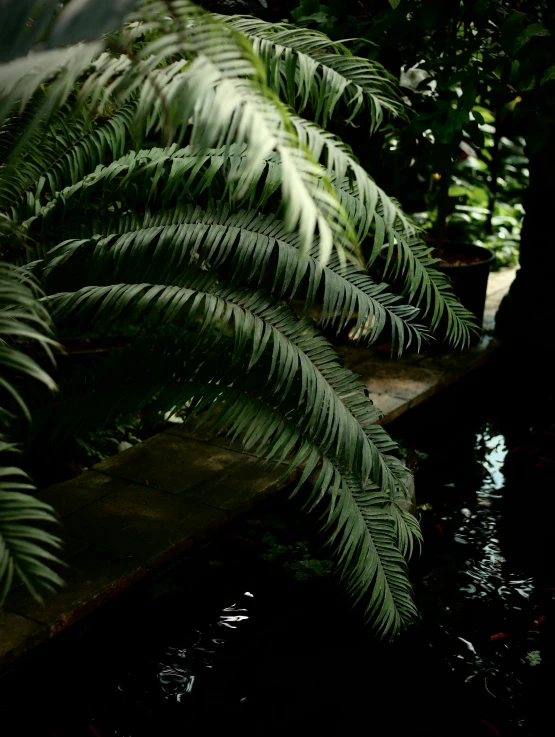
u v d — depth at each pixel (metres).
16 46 1.71
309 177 1.58
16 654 2.16
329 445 2.56
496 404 4.54
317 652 2.60
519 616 2.82
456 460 3.93
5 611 2.29
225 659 2.55
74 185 2.61
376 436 2.68
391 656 2.60
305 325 2.62
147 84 1.73
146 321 2.77
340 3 3.66
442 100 3.60
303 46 2.56
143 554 2.60
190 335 2.73
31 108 2.61
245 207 2.63
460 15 3.75
